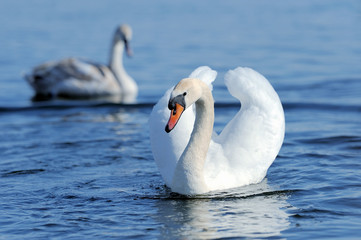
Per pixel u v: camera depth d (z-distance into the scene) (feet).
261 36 110.11
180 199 35.47
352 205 33.71
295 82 73.87
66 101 73.05
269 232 29.89
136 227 30.96
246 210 33.19
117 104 68.64
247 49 97.04
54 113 64.44
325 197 35.17
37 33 114.32
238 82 38.55
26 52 96.37
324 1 163.94
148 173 41.52
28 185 38.96
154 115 39.06
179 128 37.73
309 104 63.00
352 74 77.41
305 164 42.39
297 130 52.90
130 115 62.80
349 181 38.01
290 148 47.03
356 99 64.28
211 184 36.45
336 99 64.69
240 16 137.39
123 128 56.29
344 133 50.90
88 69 77.82
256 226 30.76
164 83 77.61
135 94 73.41
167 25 123.54
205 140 35.55
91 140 51.37
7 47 100.58
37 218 32.71
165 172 37.42
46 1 166.91
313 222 31.22
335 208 33.27
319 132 51.72
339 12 141.79
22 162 44.60
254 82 38.55
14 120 60.64
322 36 108.88
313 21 128.57
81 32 115.24
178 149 37.09
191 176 35.63
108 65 80.07
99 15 137.80
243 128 37.73
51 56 93.25
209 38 108.27
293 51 94.63
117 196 36.42
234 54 92.58
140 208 34.04
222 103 64.44
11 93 75.36
